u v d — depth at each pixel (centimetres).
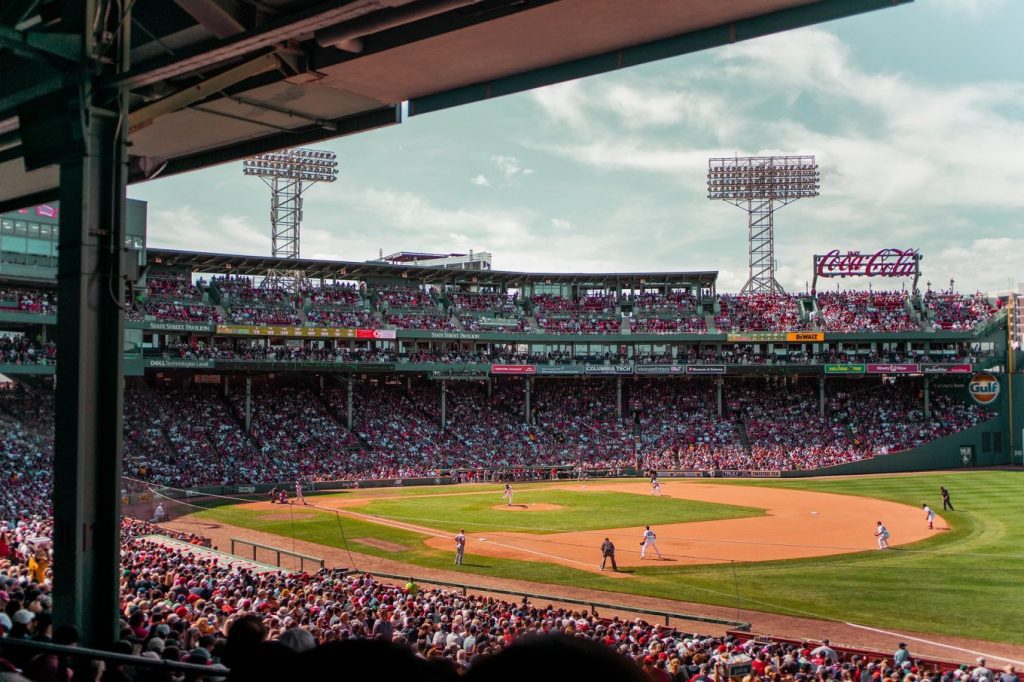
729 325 9144
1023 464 7981
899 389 8706
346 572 3244
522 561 3734
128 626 1301
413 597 2417
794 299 9431
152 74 1273
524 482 7338
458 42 1320
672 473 7719
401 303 8869
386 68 1425
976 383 8262
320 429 7644
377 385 8538
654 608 2919
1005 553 3756
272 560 3738
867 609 2852
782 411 8650
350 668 141
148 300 7369
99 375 1305
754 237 10444
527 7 1204
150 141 1869
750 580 3312
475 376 8175
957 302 9062
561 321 9244
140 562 2638
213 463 6638
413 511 5347
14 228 6538
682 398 8931
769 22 1257
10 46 1235
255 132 1806
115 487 1291
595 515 5138
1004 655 2348
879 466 7681
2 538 2723
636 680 117
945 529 4456
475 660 133
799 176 10231
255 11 1237
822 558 3722
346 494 6391
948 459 7875
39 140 1346
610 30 1296
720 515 5091
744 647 2039
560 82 1440
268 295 8281
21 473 5219
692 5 1207
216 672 470
